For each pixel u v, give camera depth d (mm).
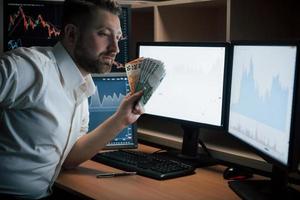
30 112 1488
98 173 1666
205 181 1567
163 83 1892
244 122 1509
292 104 1155
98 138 1720
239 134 1559
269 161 1312
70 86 1580
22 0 2174
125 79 2059
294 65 1160
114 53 1563
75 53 1557
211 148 1857
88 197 1416
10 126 1488
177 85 1837
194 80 1768
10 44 2193
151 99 1953
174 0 2059
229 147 1857
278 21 1949
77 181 1571
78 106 1657
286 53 1217
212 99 1706
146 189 1474
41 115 1496
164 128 2260
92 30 1511
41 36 2215
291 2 1975
